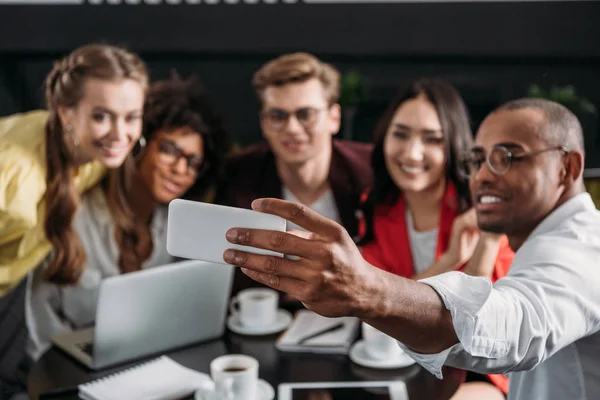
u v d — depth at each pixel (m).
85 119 1.96
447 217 2.01
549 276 1.01
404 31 3.24
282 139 2.11
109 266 2.13
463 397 1.63
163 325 1.59
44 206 1.97
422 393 1.40
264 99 2.13
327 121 2.14
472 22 3.20
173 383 1.41
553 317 0.95
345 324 1.72
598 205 2.02
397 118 1.99
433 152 1.96
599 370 1.11
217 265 1.64
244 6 3.30
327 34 3.29
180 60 3.42
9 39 3.36
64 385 1.44
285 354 1.60
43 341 2.11
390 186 2.09
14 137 1.95
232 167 2.26
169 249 0.94
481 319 0.86
